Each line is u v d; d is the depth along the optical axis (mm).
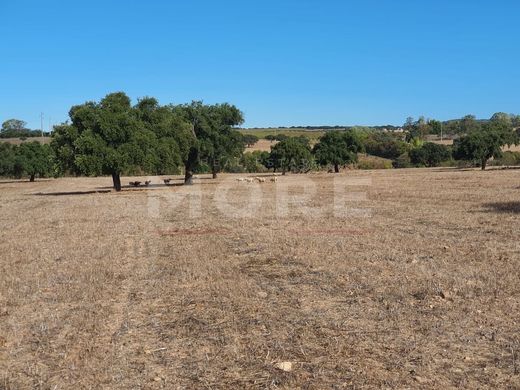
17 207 31172
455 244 14484
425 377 6133
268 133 180875
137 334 7734
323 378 6152
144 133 43469
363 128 185375
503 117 185500
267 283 10555
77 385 6109
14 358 6934
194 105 56562
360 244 14719
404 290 9711
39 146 82625
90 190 48375
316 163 79438
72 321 8289
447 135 161625
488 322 7895
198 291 10055
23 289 10383
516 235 15664
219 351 7023
